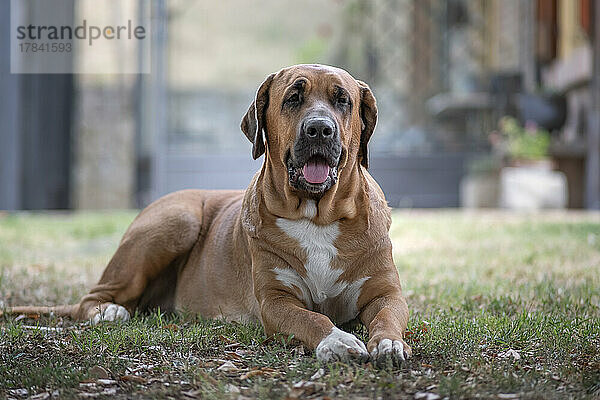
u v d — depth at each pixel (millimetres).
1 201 19297
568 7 21375
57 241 13156
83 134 21812
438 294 7879
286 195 5738
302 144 5414
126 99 21938
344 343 5055
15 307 7012
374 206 6051
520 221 15289
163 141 19672
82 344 5594
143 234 6867
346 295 5953
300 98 5625
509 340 5676
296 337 5453
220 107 25094
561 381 4664
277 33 38344
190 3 24297
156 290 7164
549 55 22859
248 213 6129
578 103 20875
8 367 5043
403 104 27453
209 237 6895
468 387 4445
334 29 34594
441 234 13461
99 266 10352
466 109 23172
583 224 14008
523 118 21219
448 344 5469
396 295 5832
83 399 4438
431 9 27797
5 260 10844
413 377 4707
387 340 5023
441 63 27547
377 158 22578
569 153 19797
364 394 4422
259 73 31984
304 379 4723
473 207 20578
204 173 21719
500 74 22594
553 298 7461
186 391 4578
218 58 29906
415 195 22641
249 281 6297
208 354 5445
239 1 30531
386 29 28547
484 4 27094
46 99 21141
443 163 22703
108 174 22031
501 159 21062
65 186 21703
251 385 4633
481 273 9398
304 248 5828
